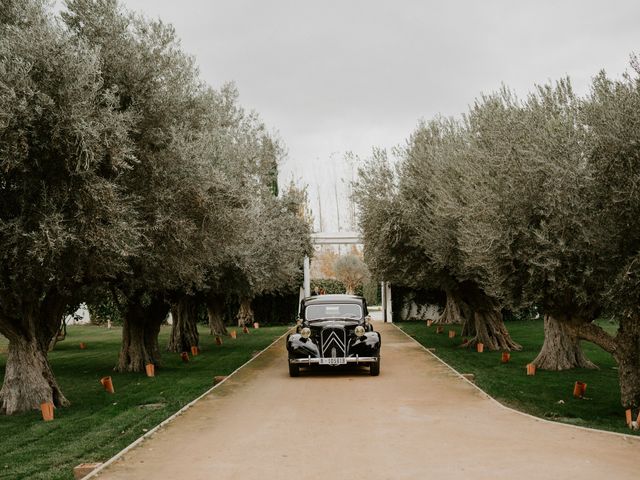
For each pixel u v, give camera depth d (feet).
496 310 76.84
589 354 68.64
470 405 36.86
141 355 62.28
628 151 31.24
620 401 41.04
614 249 32.37
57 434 32.71
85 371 63.31
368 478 22.74
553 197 32.96
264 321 144.77
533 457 25.14
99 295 56.13
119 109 40.75
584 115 34.27
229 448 27.45
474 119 52.39
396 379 48.78
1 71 30.35
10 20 35.78
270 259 81.35
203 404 38.68
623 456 25.20
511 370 57.00
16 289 37.76
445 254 61.82
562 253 33.50
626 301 32.81
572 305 37.73
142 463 25.20
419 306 149.48
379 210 73.51
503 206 35.32
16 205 34.42
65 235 32.22
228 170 45.98
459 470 23.49
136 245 38.14
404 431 30.17
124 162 35.37
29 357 42.19
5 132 30.58
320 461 25.11
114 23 40.29
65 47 32.76
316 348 51.57
